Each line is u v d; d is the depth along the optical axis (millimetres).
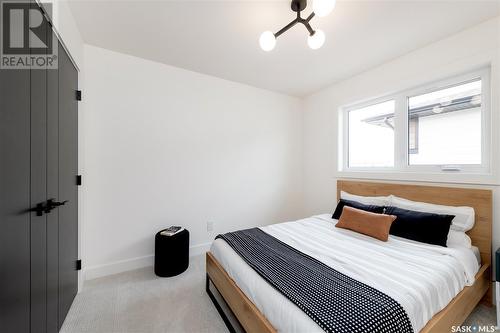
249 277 1320
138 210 2334
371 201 2428
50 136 1299
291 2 1528
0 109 856
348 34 1912
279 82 3016
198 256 2658
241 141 3055
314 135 3438
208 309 1673
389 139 2566
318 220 2504
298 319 934
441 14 1661
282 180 3453
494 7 1586
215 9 1621
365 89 2658
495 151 1726
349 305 982
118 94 2223
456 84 2027
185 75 2607
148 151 2385
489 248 1717
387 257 1521
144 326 1488
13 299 938
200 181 2725
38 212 1145
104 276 2143
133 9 1620
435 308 1167
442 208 1929
